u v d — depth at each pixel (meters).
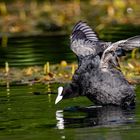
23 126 13.37
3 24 31.42
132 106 15.27
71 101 16.12
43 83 18.66
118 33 26.73
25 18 32.34
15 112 14.80
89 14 32.41
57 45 25.50
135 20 30.23
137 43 15.23
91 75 15.44
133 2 34.16
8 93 17.22
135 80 18.44
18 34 29.14
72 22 31.05
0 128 13.27
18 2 35.84
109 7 32.81
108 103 15.38
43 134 12.60
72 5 34.69
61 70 20.34
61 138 12.21
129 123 13.34
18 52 24.22
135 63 20.88
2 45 26.17
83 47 16.31
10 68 21.25
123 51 15.71
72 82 15.67
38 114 14.54
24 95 16.84
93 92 15.41
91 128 12.99
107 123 13.42
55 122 13.65
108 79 15.31
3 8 33.59
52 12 33.38
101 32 27.23
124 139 11.95
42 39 27.27
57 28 30.06
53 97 16.47
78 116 14.27
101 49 16.02
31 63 21.97
